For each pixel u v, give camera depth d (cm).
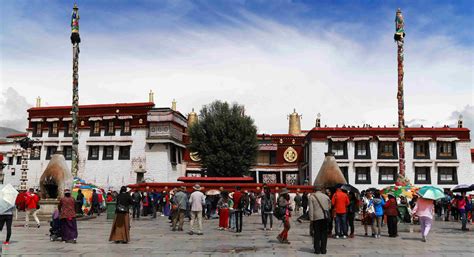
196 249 1493
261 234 2020
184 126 5822
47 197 2911
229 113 5188
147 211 3447
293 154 5972
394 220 1936
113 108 5422
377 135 5234
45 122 5588
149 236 1922
